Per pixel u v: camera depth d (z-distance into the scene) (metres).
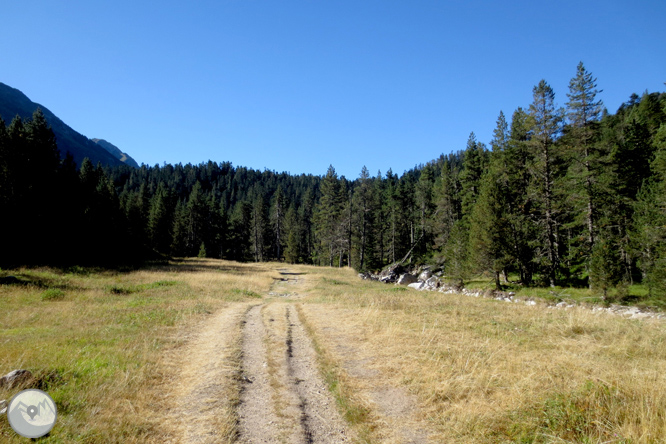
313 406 6.10
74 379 6.54
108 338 9.84
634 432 4.21
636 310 17.81
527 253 28.98
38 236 30.72
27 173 29.92
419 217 57.50
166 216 70.50
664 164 21.02
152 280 25.80
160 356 8.50
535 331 10.51
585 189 25.19
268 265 53.25
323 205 56.56
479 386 6.36
